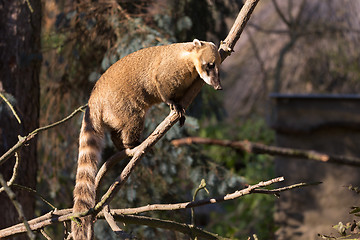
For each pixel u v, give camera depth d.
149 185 9.72
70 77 10.54
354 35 18.03
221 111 11.52
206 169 9.77
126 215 5.96
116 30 9.30
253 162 15.79
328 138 11.06
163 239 9.71
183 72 6.47
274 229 11.13
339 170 10.68
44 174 10.98
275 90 18.55
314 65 18.39
